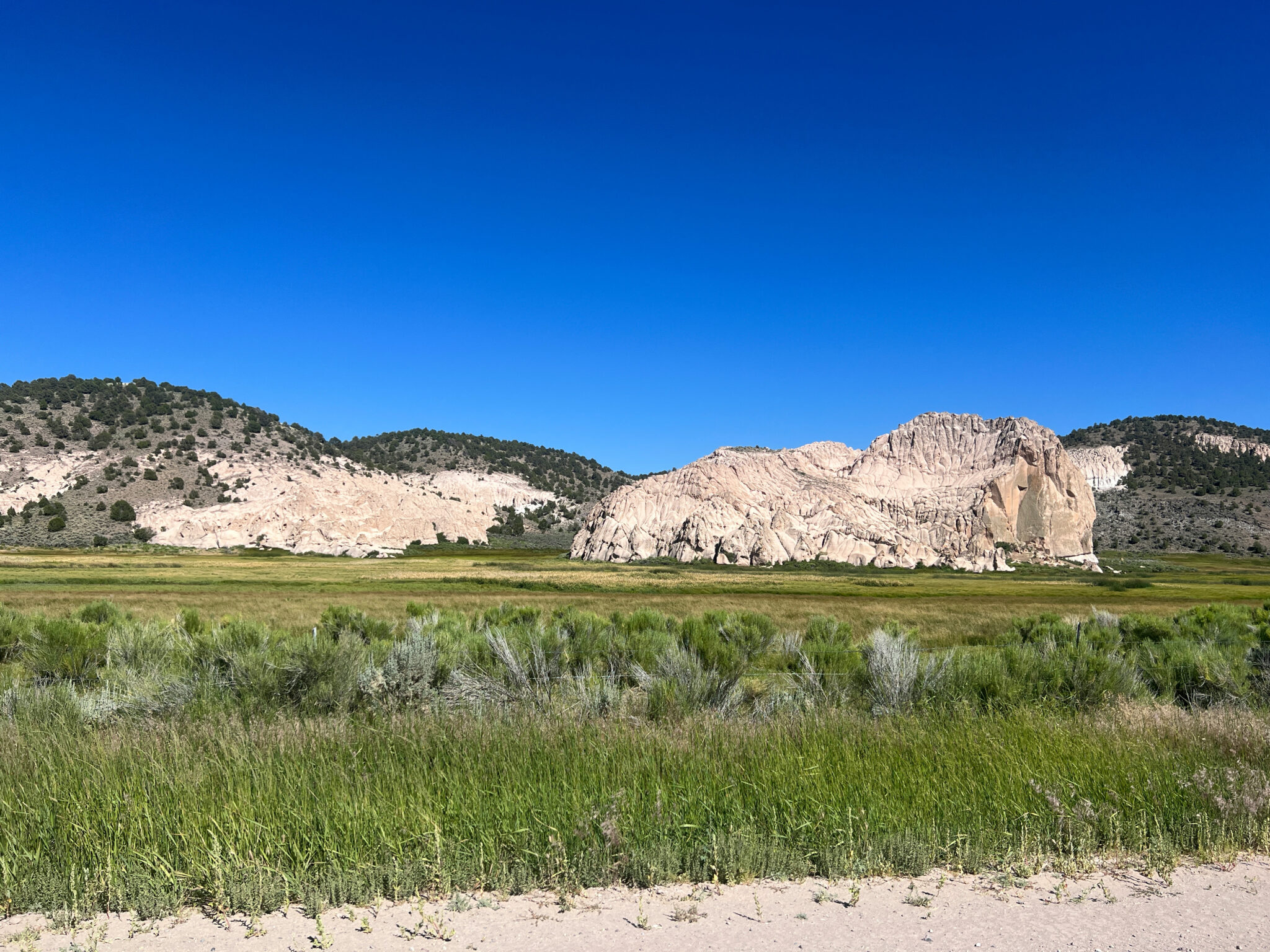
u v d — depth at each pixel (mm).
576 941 4543
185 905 5137
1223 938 4648
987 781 7117
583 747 7863
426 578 78375
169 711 10734
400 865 5391
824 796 6547
